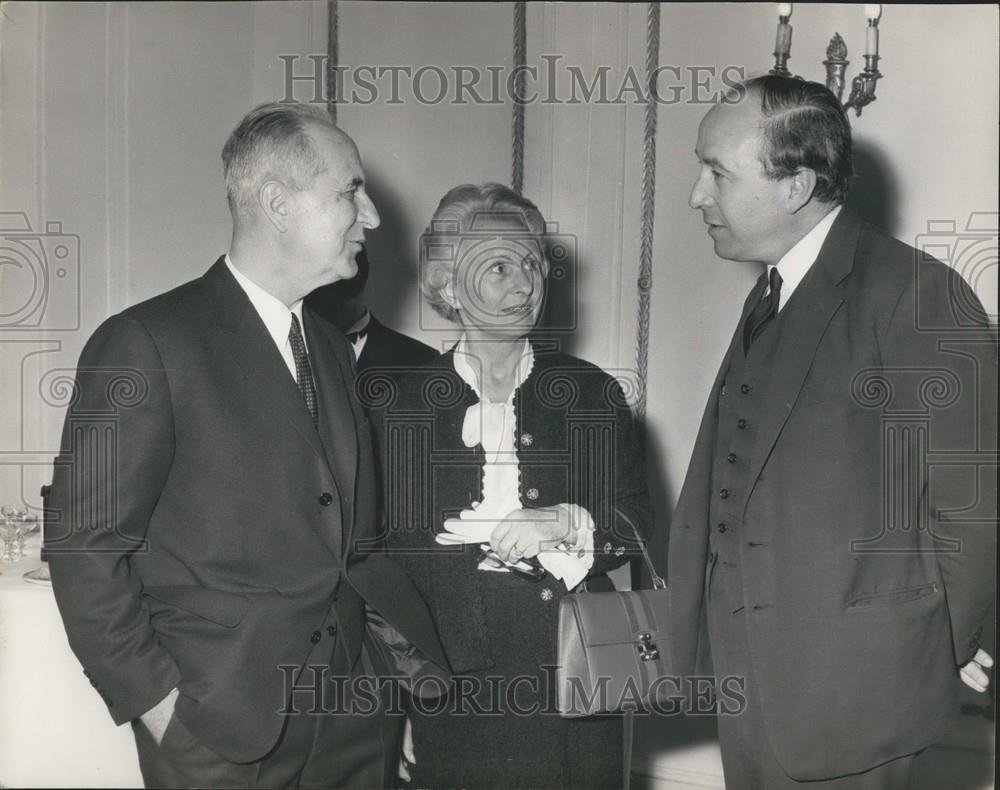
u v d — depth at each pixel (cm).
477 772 213
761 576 206
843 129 211
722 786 259
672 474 271
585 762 214
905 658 200
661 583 224
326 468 190
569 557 214
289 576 186
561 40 277
